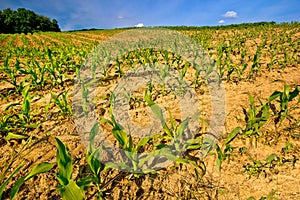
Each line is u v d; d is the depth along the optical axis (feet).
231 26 97.30
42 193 5.86
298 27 57.82
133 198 5.69
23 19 208.23
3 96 12.46
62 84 15.06
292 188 5.65
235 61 20.70
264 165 6.40
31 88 14.82
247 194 5.61
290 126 8.23
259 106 10.02
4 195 5.81
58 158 3.87
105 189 5.93
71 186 3.77
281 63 17.37
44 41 71.10
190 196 5.65
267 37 40.45
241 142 7.55
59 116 10.02
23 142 8.11
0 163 7.00
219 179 6.10
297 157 6.63
